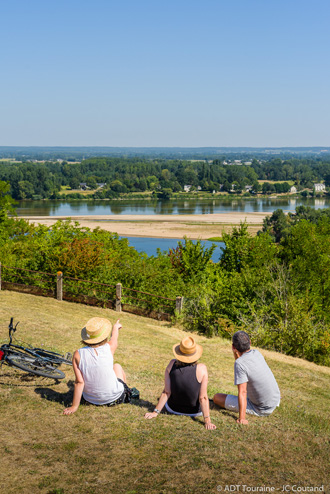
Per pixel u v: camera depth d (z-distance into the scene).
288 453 5.45
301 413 7.51
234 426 6.14
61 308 15.90
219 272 21.02
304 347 14.38
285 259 23.53
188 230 113.00
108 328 6.16
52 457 4.95
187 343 6.08
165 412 6.44
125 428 5.78
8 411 6.08
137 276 17.88
